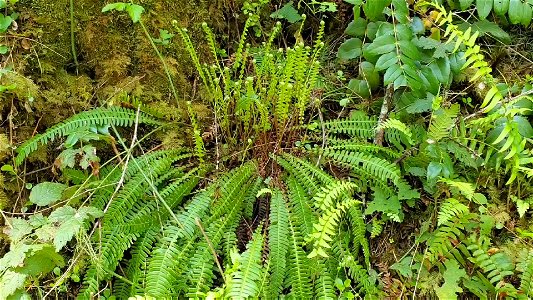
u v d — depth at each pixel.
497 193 1.23
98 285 1.04
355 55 1.36
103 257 1.04
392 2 1.23
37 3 1.18
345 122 1.28
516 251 1.15
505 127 1.05
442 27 1.34
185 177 1.16
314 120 1.35
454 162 1.25
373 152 1.26
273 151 1.24
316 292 1.08
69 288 1.13
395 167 1.16
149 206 1.12
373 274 1.17
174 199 1.13
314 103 1.33
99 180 1.13
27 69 1.18
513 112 1.04
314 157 1.26
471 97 1.34
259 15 1.48
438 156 1.16
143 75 1.29
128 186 1.11
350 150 1.28
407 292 1.16
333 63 1.46
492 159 1.21
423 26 1.28
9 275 0.97
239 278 0.96
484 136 1.20
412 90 1.19
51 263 1.03
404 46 1.18
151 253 1.07
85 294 1.03
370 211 1.18
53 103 1.19
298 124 1.32
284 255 1.07
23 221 1.03
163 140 1.24
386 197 1.21
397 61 1.17
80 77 1.24
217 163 1.21
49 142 1.19
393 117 1.26
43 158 1.17
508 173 1.23
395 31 1.21
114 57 1.26
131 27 1.27
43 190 1.08
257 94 1.26
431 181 1.18
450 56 1.26
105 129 1.15
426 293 1.16
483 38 1.38
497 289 1.10
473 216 1.15
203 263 1.05
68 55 1.24
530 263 1.09
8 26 1.13
